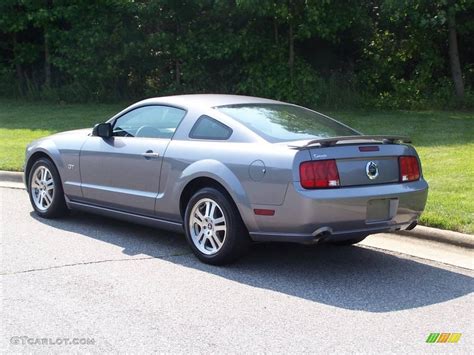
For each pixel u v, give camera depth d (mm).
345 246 7086
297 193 5562
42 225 7730
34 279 5734
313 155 5648
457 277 6066
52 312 4973
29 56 20125
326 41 17828
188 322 4828
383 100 17281
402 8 15953
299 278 5961
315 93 16812
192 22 17984
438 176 9422
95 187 7355
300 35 16453
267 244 7145
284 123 6477
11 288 5492
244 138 6113
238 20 17500
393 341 4566
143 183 6832
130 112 7316
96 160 7316
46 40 19219
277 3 16094
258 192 5785
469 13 16875
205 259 6277
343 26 16312
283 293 5531
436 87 17609
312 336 4617
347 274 6113
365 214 5781
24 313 4949
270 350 4367
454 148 11445
